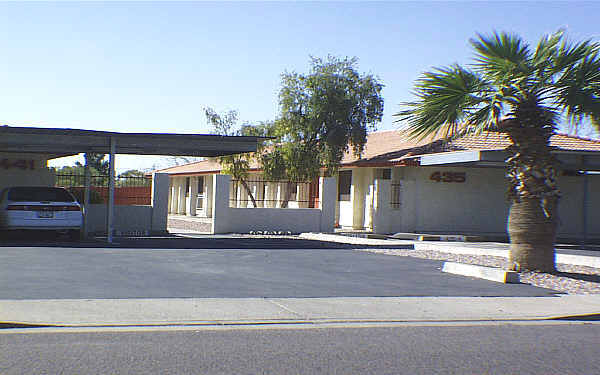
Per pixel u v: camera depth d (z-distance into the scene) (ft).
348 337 23.95
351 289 34.24
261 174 99.71
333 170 90.99
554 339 24.67
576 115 42.27
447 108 42.86
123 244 55.57
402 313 28.50
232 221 76.79
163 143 61.87
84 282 33.42
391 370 19.56
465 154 61.46
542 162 41.57
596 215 88.69
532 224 41.70
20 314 25.40
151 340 22.53
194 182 129.59
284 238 69.77
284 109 88.02
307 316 27.12
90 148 65.36
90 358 19.92
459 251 55.77
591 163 66.08
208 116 88.07
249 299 30.14
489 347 22.98
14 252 46.21
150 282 34.17
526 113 41.52
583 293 35.27
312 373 18.95
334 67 89.04
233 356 20.63
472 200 84.02
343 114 87.35
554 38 41.14
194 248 52.95
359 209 93.20
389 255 52.75
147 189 76.23
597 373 19.98
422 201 82.94
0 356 19.90
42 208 57.41
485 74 42.96
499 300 32.32
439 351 22.13
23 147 63.82
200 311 27.22
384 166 83.76
